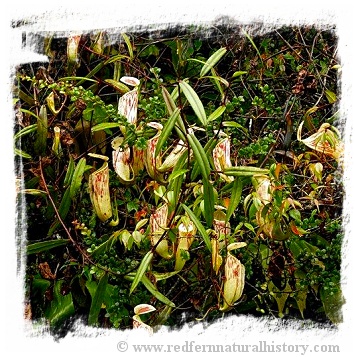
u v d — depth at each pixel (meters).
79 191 0.89
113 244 0.88
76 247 0.82
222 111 0.76
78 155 0.89
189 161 0.74
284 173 0.86
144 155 0.78
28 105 0.90
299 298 0.89
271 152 0.85
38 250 0.84
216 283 0.82
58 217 0.81
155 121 0.80
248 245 0.88
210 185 0.71
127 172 0.81
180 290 0.89
